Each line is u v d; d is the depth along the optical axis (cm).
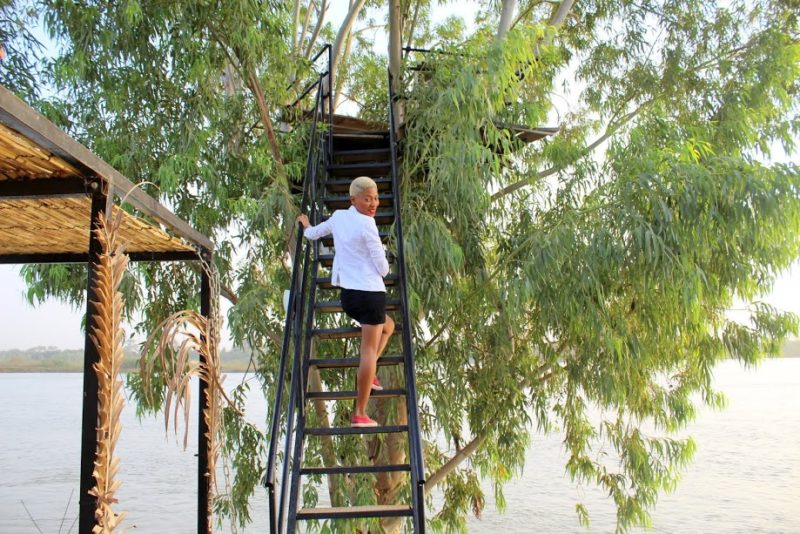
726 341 959
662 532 2073
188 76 863
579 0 1196
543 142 1006
